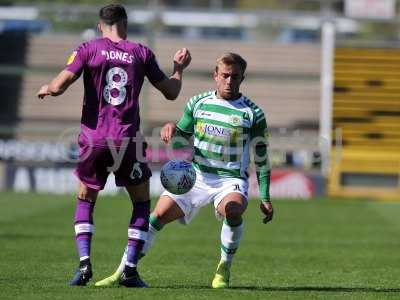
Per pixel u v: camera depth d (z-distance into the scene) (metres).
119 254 34.53
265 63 82.81
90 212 23.92
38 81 81.81
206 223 49.09
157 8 76.25
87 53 23.11
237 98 24.80
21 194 66.12
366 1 82.94
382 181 71.62
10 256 32.88
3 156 70.25
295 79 81.25
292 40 86.50
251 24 85.69
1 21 86.25
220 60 24.58
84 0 94.88
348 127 78.81
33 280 25.98
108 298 21.75
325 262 33.50
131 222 23.97
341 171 71.81
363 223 50.59
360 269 31.45
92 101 23.25
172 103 80.50
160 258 33.50
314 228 47.53
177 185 23.88
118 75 23.14
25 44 83.44
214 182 24.70
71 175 69.75
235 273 29.64
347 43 82.81
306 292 24.14
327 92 77.81
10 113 81.00
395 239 42.72
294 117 80.38
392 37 88.62
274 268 31.38
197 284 26.00
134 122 23.36
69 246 36.69
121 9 23.77
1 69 78.12
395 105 79.81
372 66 81.56
